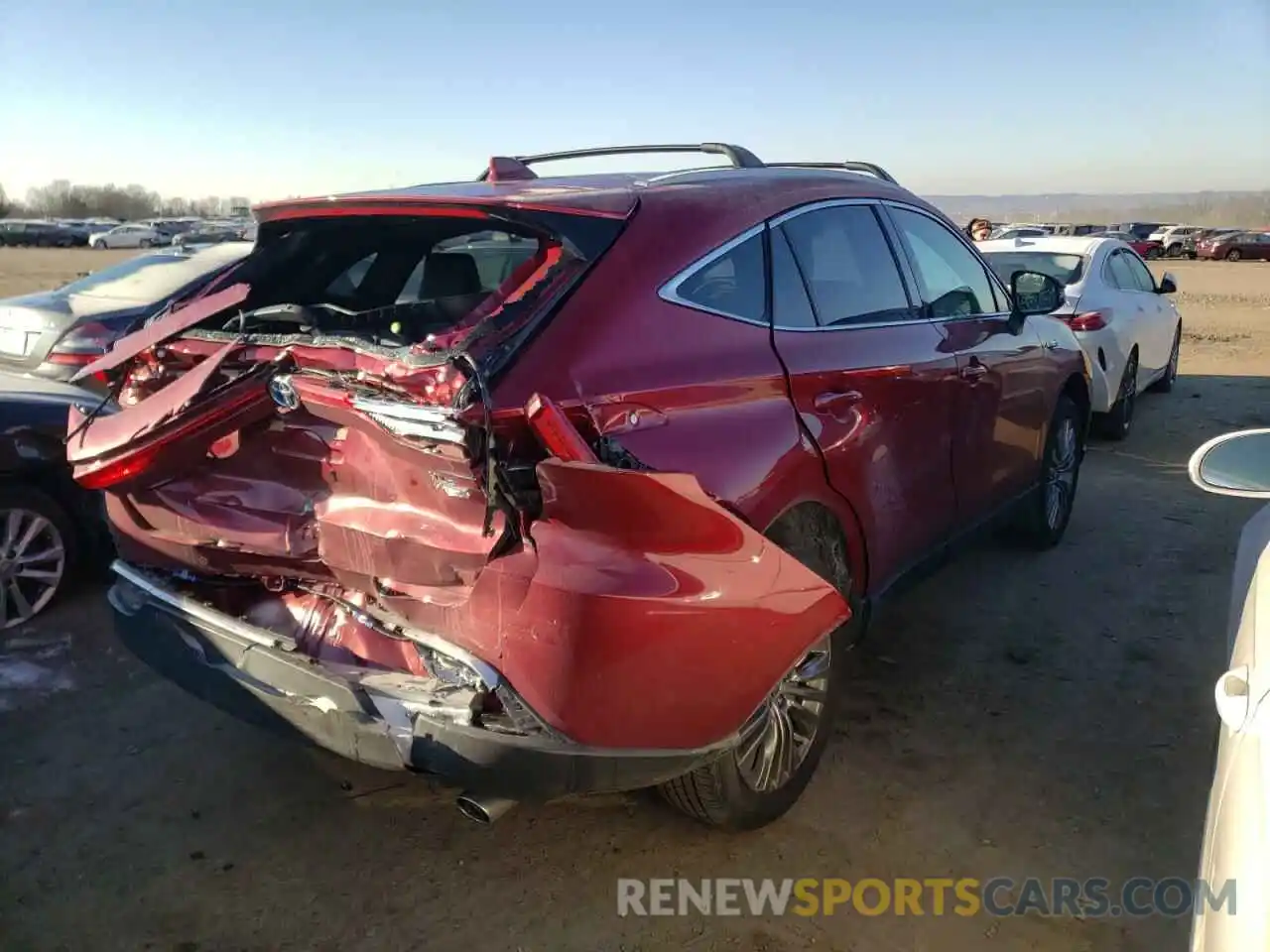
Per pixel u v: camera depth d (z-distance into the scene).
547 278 2.72
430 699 2.55
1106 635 4.77
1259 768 1.72
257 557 2.93
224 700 2.95
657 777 2.56
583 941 2.81
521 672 2.42
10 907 2.90
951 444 4.13
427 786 3.55
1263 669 1.93
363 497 2.74
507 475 2.40
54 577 4.89
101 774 3.58
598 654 2.37
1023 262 8.89
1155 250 50.47
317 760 3.70
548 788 2.45
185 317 3.19
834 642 3.38
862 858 3.16
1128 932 2.84
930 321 4.12
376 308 3.52
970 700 4.14
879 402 3.55
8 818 3.32
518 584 2.39
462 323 2.62
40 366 6.41
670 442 2.68
